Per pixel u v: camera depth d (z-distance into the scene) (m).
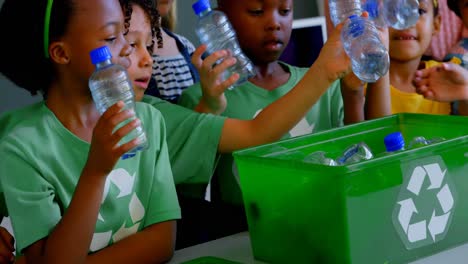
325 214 1.10
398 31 2.10
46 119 1.28
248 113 1.80
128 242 1.32
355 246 1.09
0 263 1.50
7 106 3.27
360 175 1.08
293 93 1.48
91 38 1.23
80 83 1.27
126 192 1.33
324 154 1.30
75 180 1.27
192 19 3.72
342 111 1.90
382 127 1.45
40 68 1.29
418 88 1.93
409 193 1.15
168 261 1.35
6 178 1.20
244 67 1.74
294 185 1.13
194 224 1.69
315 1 4.01
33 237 1.19
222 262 1.18
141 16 1.47
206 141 1.56
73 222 1.15
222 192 1.77
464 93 1.90
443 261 1.17
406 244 1.15
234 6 1.75
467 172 1.23
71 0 1.23
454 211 1.22
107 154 1.10
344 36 1.41
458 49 2.48
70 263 1.16
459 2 2.37
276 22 1.74
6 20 1.30
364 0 1.61
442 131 1.42
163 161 1.43
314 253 1.14
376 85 1.78
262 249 1.24
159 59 2.41
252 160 1.18
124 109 1.10
